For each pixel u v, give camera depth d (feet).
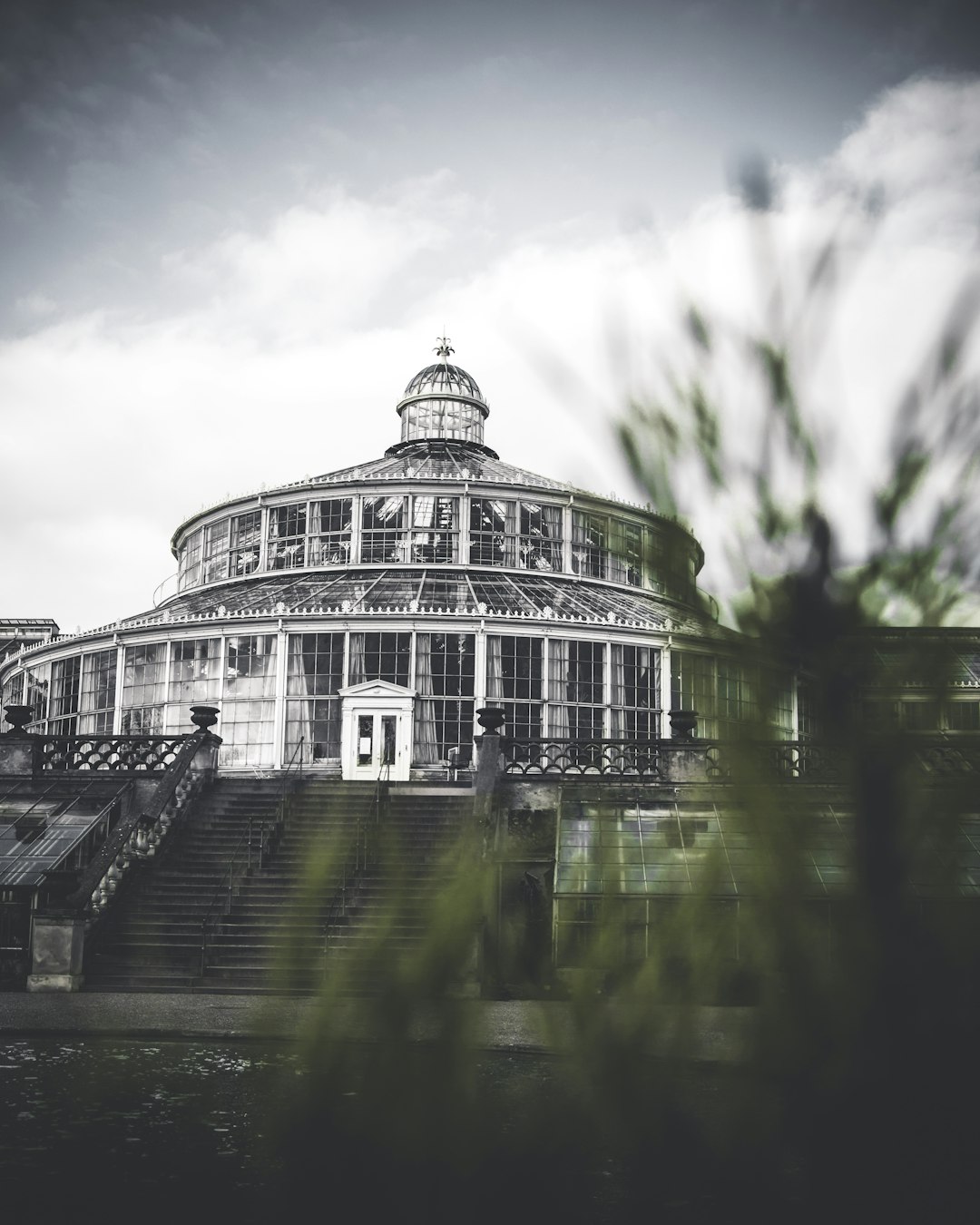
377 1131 8.15
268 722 114.83
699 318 8.67
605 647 116.98
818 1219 7.81
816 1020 8.02
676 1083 8.21
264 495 141.79
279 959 8.72
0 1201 22.84
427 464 146.20
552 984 8.95
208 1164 25.44
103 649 126.11
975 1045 7.84
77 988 67.26
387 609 117.70
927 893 8.13
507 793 82.23
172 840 82.74
